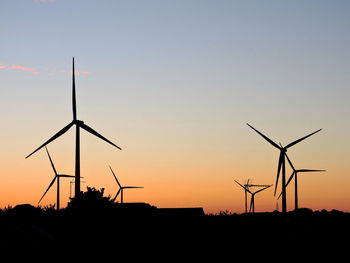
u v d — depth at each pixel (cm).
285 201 8569
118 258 8038
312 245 9831
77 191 6988
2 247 7612
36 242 7950
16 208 10981
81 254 7869
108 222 8531
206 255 8919
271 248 9550
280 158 8781
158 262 8156
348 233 11731
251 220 12800
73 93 7156
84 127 7144
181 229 10769
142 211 10425
